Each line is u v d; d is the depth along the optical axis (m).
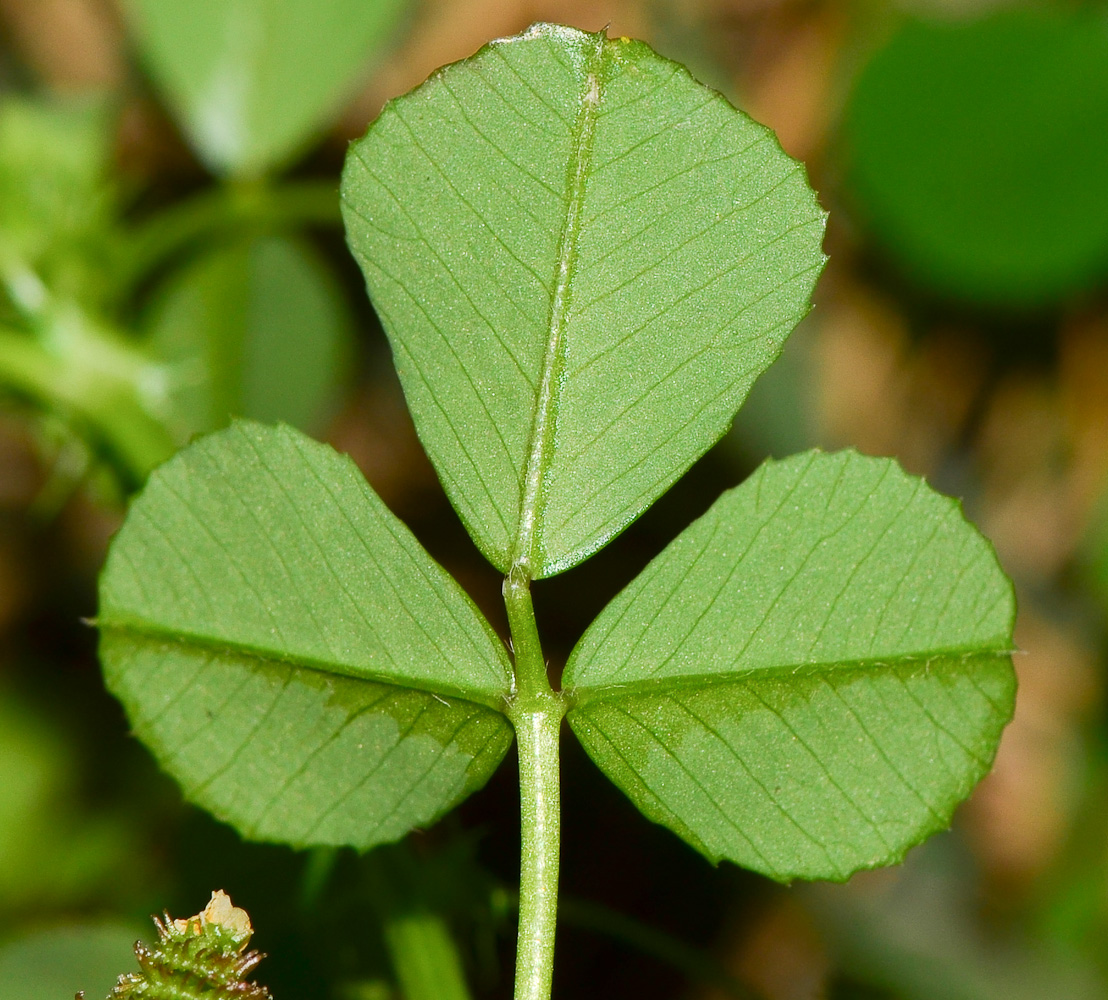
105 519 0.25
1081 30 0.24
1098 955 0.24
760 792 0.15
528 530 0.15
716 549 0.15
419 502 0.25
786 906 0.24
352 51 0.20
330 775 0.14
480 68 0.14
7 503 0.25
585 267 0.14
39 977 0.17
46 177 0.20
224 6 0.19
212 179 0.25
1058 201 0.24
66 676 0.24
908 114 0.24
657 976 0.24
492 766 0.14
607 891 0.24
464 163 0.14
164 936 0.14
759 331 0.15
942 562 0.15
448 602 0.14
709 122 0.14
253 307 0.21
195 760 0.14
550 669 0.24
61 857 0.22
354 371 0.25
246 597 0.14
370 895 0.16
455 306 0.14
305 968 0.16
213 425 0.21
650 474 0.15
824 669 0.15
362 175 0.14
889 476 0.15
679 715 0.15
